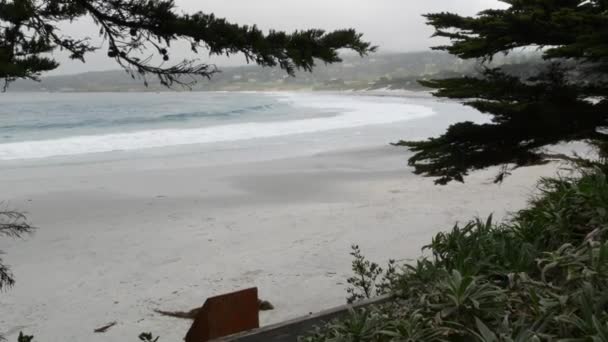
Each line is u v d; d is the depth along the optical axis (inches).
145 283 361.1
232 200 650.8
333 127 1665.8
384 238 454.0
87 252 440.5
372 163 934.4
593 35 204.1
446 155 263.7
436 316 90.2
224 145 1255.5
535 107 240.1
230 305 116.1
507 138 257.4
